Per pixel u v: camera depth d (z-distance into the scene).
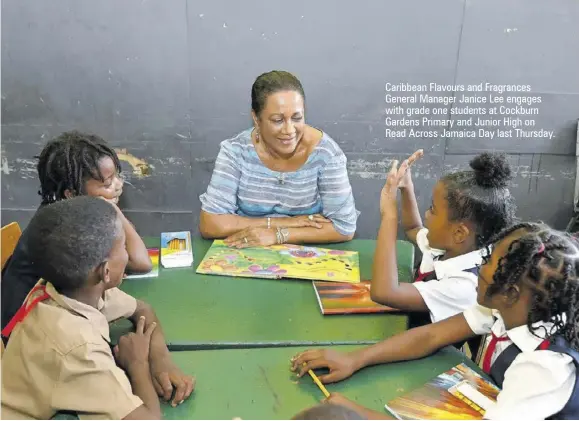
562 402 0.97
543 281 0.97
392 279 1.33
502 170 1.30
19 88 2.50
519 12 2.42
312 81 2.51
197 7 2.37
